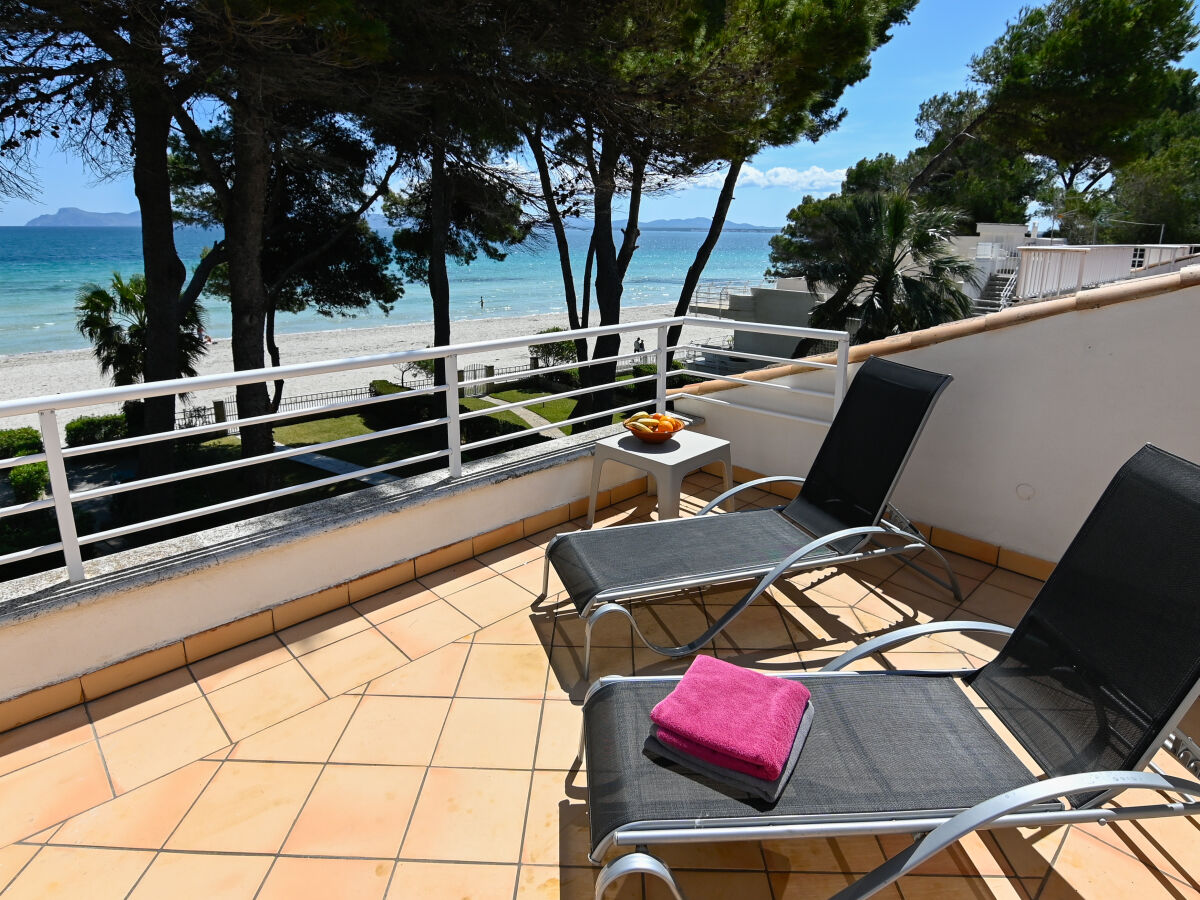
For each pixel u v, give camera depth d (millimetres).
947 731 1697
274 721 2219
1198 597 1507
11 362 27438
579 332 3633
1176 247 13875
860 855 1769
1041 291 11188
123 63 5012
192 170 10070
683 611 2875
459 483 3221
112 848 1769
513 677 2434
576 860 1735
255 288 7270
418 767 2029
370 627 2744
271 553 2648
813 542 2514
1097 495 2832
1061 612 1827
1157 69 12445
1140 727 1503
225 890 1656
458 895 1645
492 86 6488
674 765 1562
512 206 9406
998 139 15297
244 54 5043
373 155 9406
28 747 2109
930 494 3387
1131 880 1690
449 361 3109
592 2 6152
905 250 13047
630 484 4027
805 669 2479
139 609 2369
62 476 2205
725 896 1646
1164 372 2568
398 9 5473
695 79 6684
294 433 15789
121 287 15883
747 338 21344
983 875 1708
